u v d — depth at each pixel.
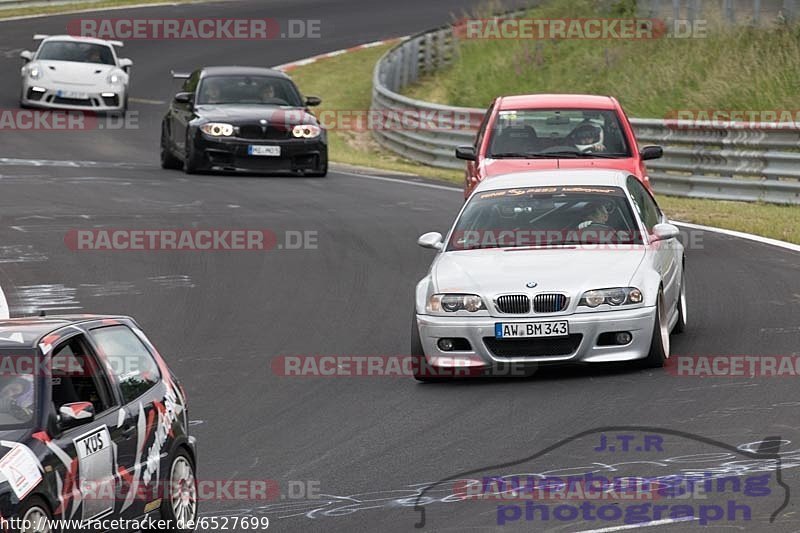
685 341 41.25
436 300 38.03
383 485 28.47
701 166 79.88
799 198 74.38
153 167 90.94
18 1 170.50
